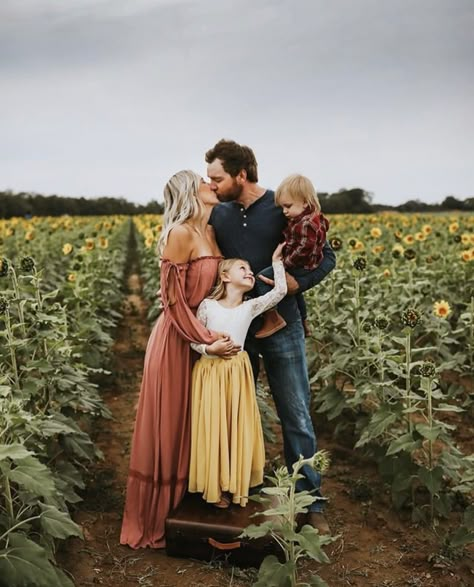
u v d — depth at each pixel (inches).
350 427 237.8
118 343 390.3
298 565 152.9
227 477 154.6
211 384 156.1
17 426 137.6
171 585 145.3
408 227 797.9
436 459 177.0
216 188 161.3
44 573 116.0
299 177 157.3
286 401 169.5
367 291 316.8
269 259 165.8
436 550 159.8
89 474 203.2
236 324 156.4
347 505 186.4
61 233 774.5
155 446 160.7
